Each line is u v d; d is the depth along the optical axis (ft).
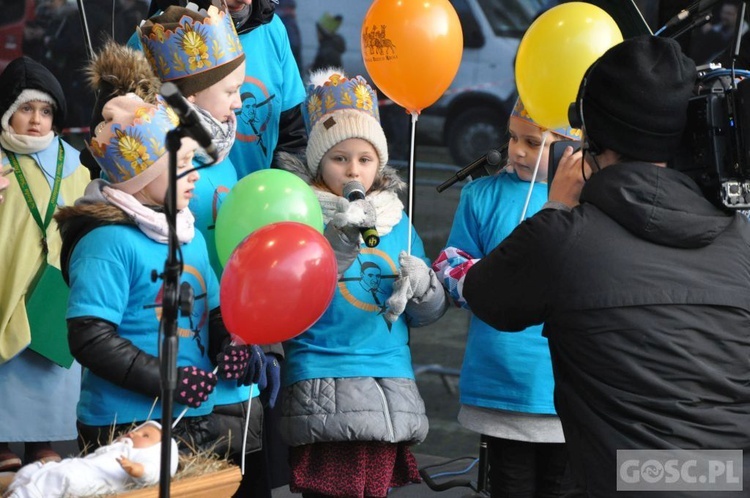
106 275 24.79
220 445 26.78
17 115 37.27
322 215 28.37
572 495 30.58
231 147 31.30
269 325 24.16
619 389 20.94
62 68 45.93
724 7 41.39
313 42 45.88
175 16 28.22
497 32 46.29
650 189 21.27
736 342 21.16
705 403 20.80
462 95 46.96
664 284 20.99
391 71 29.86
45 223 37.24
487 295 22.56
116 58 26.45
